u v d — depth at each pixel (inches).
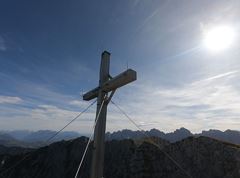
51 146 5211.6
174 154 3191.4
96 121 295.4
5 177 4835.1
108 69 329.7
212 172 2716.5
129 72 275.0
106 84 311.3
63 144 5226.4
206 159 2888.8
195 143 3154.5
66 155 4972.9
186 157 3068.4
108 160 4101.9
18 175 4788.4
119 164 3860.7
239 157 2706.7
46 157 5034.5
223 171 2650.1
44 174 4707.2
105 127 306.7
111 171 3823.8
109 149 4311.0
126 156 3924.7
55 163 4842.5
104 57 331.9
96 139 296.5
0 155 5442.9
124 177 3523.6
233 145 3002.0
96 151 291.7
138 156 3580.2
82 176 3826.3
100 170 289.7
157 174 3134.8
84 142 5177.2
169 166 3117.6
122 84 289.9
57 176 4581.7
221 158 2790.4
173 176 2962.6
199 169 2829.7
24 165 4977.9
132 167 3521.2
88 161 4101.9
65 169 4704.7
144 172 3284.9
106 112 313.4
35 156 5157.5
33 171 4825.3
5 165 5108.3
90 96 358.9
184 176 2869.1
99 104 314.8
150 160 3405.5
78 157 4877.0
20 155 5378.9
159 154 3373.5
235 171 2566.4
